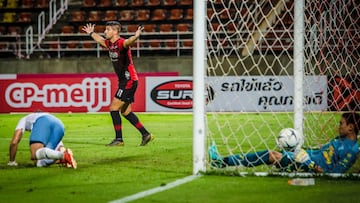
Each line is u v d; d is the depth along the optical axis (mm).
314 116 27453
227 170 13781
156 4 51188
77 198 11086
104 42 20828
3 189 12102
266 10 39438
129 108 21047
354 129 13461
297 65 17156
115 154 18469
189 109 39875
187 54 47594
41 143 15250
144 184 12648
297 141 13625
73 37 49188
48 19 51531
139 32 20344
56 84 40344
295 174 13367
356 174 13148
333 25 31141
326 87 31000
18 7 52031
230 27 43844
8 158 17562
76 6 51875
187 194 11414
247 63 40906
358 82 32062
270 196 11164
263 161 13758
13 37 49625
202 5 13578
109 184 12672
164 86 40062
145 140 21078
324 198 10922
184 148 20094
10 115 39219
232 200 10812
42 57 47219
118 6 51500
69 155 14938
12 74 40812
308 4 24953
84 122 32594
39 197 11211
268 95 38344
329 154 13555
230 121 31125
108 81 39938
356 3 30828
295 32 17188
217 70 40969
